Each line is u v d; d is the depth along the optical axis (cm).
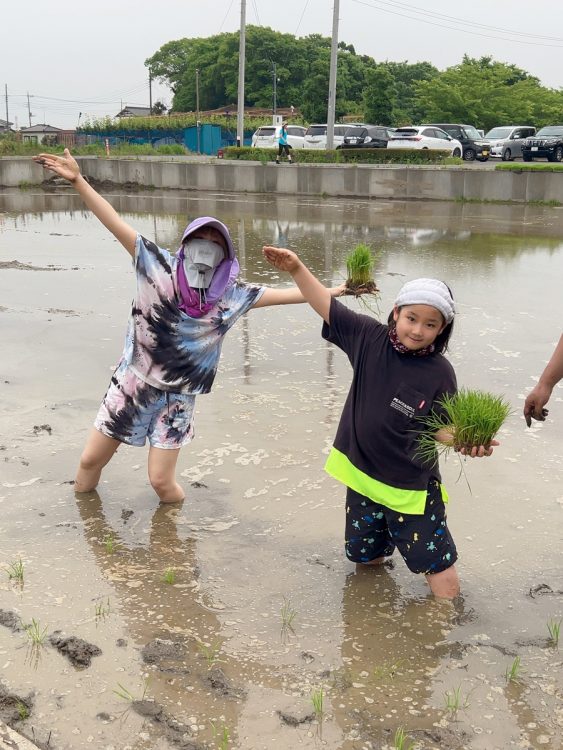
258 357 686
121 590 335
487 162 3291
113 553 366
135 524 395
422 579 353
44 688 272
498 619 322
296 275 330
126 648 296
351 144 3300
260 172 2564
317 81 7481
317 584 346
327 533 392
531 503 425
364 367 323
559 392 605
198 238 376
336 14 3067
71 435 502
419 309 304
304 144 3450
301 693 275
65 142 5562
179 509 412
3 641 297
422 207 2108
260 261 1170
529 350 713
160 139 6044
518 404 574
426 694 276
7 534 380
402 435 315
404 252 1286
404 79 10038
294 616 321
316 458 480
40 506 410
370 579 352
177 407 399
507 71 6431
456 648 303
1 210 1923
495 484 447
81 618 314
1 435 497
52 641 297
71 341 711
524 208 2089
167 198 2353
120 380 398
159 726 256
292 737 253
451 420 309
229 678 281
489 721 263
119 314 819
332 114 3134
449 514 411
